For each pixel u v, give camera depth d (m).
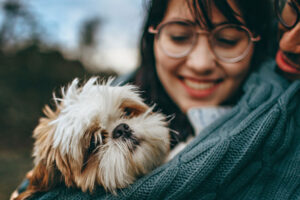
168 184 0.27
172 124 0.43
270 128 0.28
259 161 0.28
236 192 0.28
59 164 0.29
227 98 0.41
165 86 0.43
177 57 0.38
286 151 0.29
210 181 0.27
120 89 0.34
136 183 0.28
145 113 0.34
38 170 0.31
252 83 0.35
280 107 0.29
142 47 0.47
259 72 0.38
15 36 1.89
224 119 0.31
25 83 1.72
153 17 0.40
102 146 0.30
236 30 0.36
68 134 0.29
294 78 0.34
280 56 0.33
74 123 0.29
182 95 0.41
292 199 0.27
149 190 0.27
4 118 1.51
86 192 0.29
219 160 0.27
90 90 0.32
